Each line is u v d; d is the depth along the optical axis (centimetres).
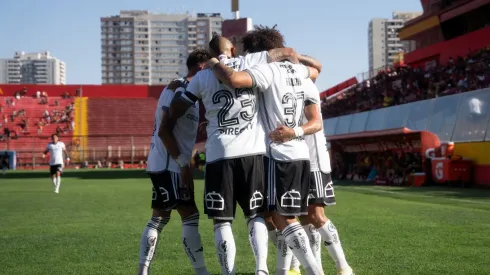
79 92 8025
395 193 2278
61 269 764
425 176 2788
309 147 662
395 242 958
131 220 1353
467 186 2667
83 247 945
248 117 573
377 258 813
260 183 575
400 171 2959
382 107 4141
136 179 3800
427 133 2806
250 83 563
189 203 652
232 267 573
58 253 888
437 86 3569
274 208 570
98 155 6875
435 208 1581
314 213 661
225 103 572
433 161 2759
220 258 577
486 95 2734
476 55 3694
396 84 4475
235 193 575
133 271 750
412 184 2827
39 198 2128
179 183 646
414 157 2911
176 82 656
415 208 1586
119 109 7925
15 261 823
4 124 7400
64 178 4047
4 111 7606
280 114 577
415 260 796
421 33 4912
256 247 567
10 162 6309
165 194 650
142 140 7369
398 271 724
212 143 577
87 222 1313
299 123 592
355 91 5331
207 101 583
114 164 6850
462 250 877
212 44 643
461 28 4406
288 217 574
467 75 3500
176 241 1001
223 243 574
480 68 3416
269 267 766
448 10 4334
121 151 6912
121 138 7325
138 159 6944
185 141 654
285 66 588
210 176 575
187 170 642
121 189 2689
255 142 573
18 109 7662
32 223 1298
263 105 585
